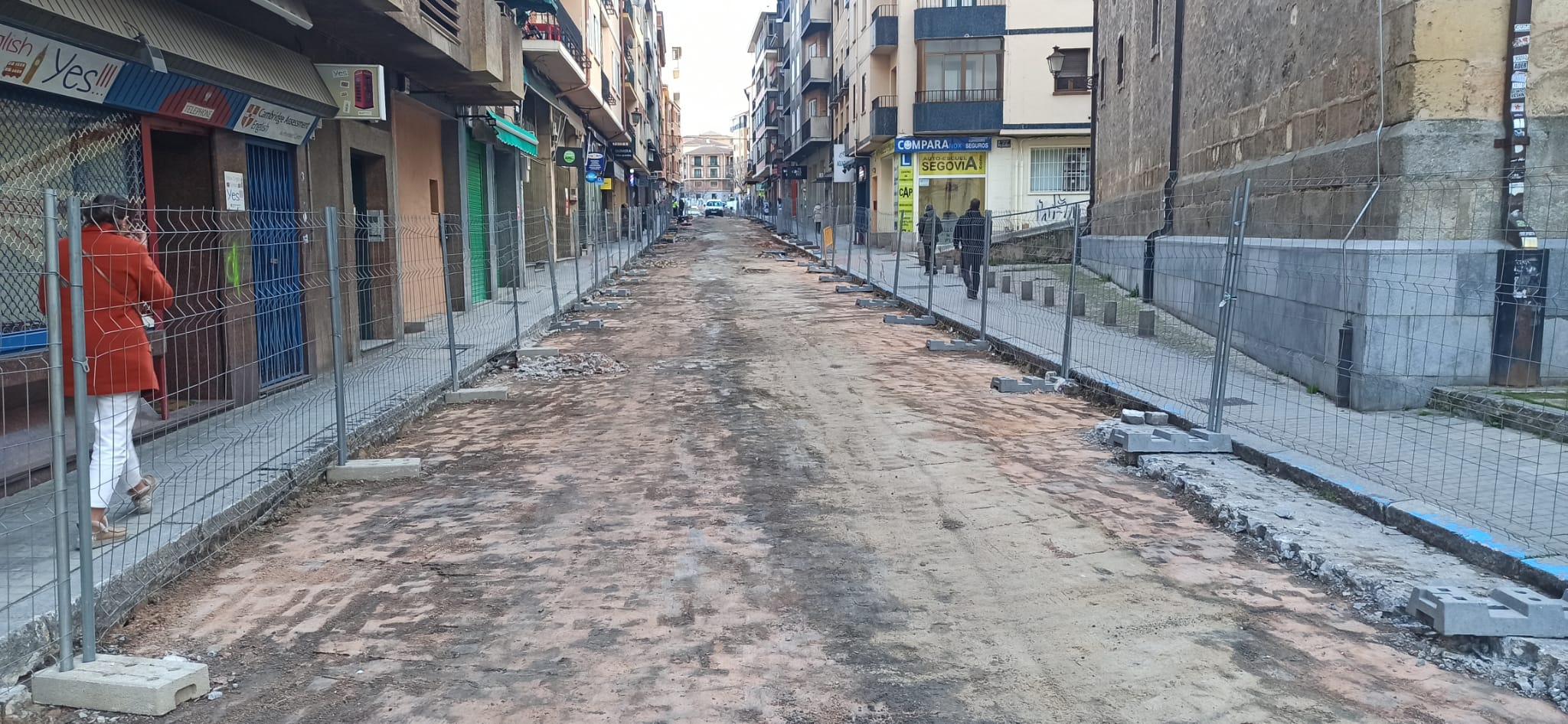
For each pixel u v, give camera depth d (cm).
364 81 1065
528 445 823
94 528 507
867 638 439
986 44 3438
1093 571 520
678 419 911
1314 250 993
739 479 704
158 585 495
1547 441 740
